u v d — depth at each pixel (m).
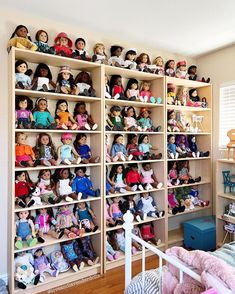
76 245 2.30
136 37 2.62
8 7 2.02
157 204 2.77
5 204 2.07
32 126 1.99
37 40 2.13
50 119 2.19
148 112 2.84
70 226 2.22
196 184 2.98
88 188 2.36
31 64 2.21
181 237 2.87
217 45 2.83
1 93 2.04
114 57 2.50
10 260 1.93
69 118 2.29
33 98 2.22
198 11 2.07
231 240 2.67
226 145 2.91
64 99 2.32
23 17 2.14
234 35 2.55
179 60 3.15
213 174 3.11
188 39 2.66
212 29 2.41
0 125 2.04
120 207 2.58
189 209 2.90
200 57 3.23
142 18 2.20
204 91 3.15
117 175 2.57
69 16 2.17
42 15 2.16
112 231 2.53
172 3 1.94
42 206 2.02
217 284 0.88
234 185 2.72
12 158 1.90
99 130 2.33
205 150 3.16
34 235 2.04
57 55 2.07
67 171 2.27
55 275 2.06
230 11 2.07
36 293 1.98
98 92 2.35
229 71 2.90
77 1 1.92
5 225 2.08
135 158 2.60
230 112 2.92
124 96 2.53
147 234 2.66
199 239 2.62
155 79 2.79
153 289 1.18
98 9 2.04
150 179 2.75
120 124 2.53
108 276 2.24
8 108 2.05
